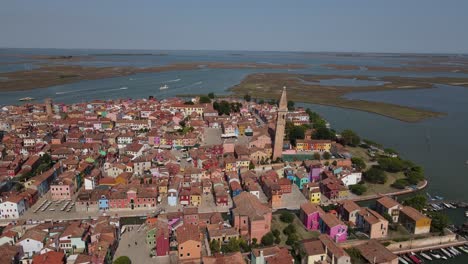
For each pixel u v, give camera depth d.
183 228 136.50
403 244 141.88
